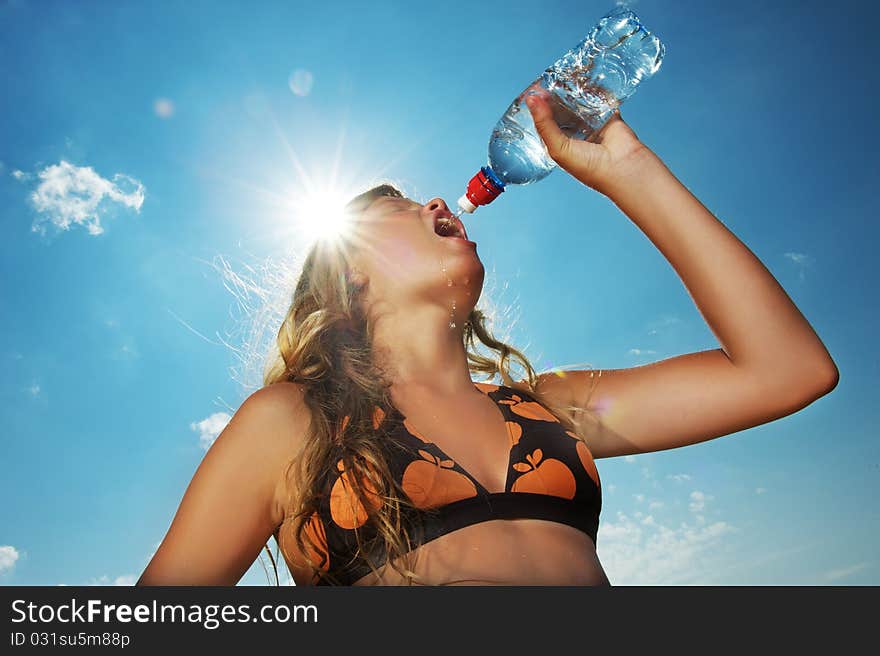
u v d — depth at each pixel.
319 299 1.78
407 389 1.53
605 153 1.63
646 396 1.64
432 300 1.65
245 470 1.34
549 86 1.78
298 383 1.53
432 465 1.31
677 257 1.59
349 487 1.29
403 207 1.82
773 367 1.53
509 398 1.58
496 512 1.28
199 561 1.27
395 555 1.24
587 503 1.38
